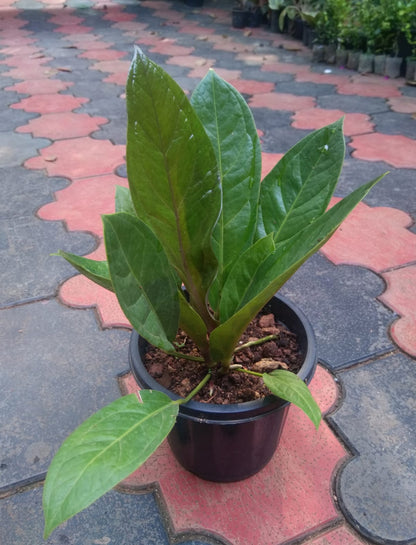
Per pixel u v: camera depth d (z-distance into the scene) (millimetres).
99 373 586
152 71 275
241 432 421
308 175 428
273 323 498
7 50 1857
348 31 1596
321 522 444
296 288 713
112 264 303
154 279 347
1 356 610
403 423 526
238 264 399
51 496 260
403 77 1537
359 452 500
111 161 1062
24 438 515
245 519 447
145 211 343
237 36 2020
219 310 424
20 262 766
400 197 923
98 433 301
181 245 363
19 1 2541
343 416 535
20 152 1102
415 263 758
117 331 646
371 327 645
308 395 351
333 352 608
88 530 440
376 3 1656
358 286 715
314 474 482
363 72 1576
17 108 1338
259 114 1280
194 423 413
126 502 461
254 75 1577
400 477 478
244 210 434
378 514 449
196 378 452
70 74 1604
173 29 2141
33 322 660
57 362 602
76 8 2455
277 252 382
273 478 479
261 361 460
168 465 492
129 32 2096
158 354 475
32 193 947
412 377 578
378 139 1142
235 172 428
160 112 288
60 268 755
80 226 849
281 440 514
